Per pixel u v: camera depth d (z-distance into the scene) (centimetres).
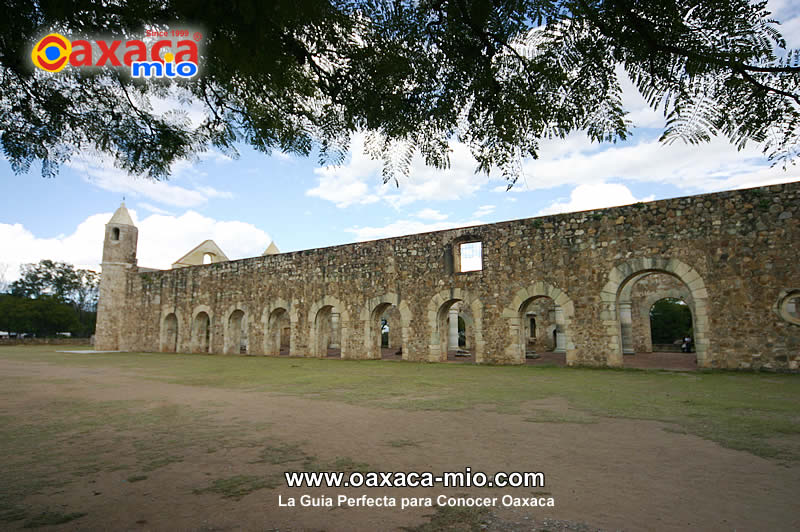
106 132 407
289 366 1623
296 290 2184
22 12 288
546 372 1289
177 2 231
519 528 269
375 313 1947
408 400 795
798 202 1167
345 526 277
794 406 687
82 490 348
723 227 1255
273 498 327
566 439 491
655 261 1338
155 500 324
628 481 353
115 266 3031
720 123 228
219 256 4031
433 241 1792
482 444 473
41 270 5956
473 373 1286
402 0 271
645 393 843
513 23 251
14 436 546
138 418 657
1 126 383
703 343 1246
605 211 1437
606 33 227
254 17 222
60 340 4478
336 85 329
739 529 264
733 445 457
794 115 217
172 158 429
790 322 1148
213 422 619
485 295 1638
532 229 1564
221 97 373
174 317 2755
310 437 518
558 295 1489
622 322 2138
